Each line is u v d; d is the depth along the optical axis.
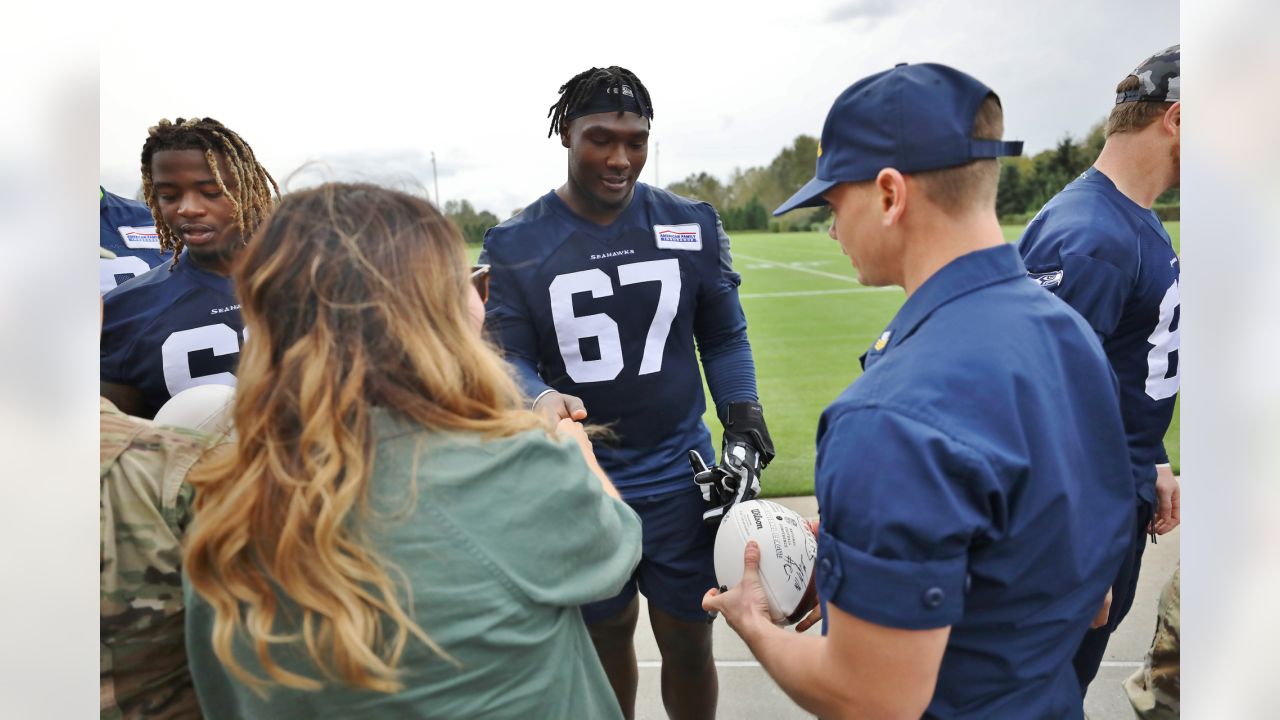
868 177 0.89
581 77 1.76
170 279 1.68
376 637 0.67
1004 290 0.88
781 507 1.45
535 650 0.74
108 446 0.83
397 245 0.73
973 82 0.85
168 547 0.82
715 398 1.99
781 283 8.95
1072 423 0.87
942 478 0.75
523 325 1.86
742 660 2.52
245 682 0.69
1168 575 2.88
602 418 1.89
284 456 0.67
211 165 1.57
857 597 0.77
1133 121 1.61
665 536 1.91
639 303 1.86
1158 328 1.67
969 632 0.87
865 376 0.85
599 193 1.80
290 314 0.71
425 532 0.69
